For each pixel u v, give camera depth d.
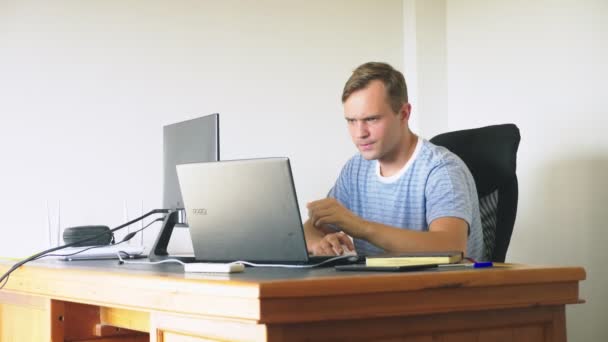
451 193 2.09
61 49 3.11
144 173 3.23
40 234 3.04
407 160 2.29
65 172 3.09
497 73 3.63
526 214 3.47
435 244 1.87
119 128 3.19
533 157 3.44
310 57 3.63
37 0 3.08
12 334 2.10
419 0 3.83
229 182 1.64
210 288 1.24
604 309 3.11
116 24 3.21
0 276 2.10
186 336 1.33
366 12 3.80
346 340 1.25
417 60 3.82
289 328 1.19
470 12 3.77
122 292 1.49
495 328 1.42
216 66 3.40
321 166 3.63
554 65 3.34
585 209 3.19
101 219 3.14
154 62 3.27
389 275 1.28
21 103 3.04
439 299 1.32
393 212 2.30
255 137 3.48
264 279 1.24
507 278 1.39
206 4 3.39
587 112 3.18
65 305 1.85
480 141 2.40
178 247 3.25
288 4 3.58
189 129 2.12
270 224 1.60
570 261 3.25
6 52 3.03
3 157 3.01
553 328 1.48
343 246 2.08
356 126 2.19
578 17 3.22
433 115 3.85
